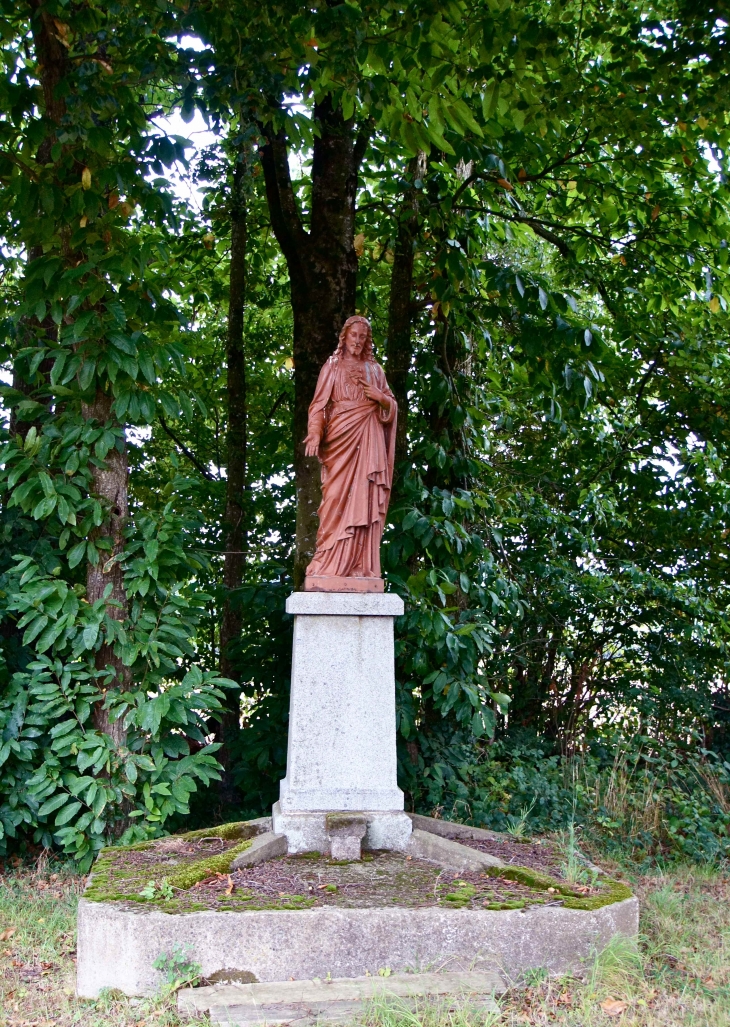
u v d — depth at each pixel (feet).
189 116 21.70
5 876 23.54
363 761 22.31
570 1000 16.40
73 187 22.77
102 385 24.53
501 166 28.89
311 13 21.17
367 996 16.08
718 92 24.93
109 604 23.98
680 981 17.94
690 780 33.14
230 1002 15.88
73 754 24.07
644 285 36.01
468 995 16.24
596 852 28.30
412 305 33.27
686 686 39.70
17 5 26.17
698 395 38.78
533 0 26.94
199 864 19.66
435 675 28.68
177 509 31.22
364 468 23.11
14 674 24.09
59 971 17.97
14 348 25.90
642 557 40.93
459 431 32.89
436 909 17.62
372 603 22.63
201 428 43.60
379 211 36.94
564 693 41.19
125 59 22.36
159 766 23.44
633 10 28.43
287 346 44.14
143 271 23.26
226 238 42.09
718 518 39.40
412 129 23.70
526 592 39.09
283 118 23.88
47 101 24.82
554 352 31.78
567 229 34.53
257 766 28.76
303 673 22.44
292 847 21.49
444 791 30.63
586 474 41.09
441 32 21.89
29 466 23.40
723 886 26.09
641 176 33.63
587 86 25.99
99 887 18.60
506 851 22.39
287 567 36.88
